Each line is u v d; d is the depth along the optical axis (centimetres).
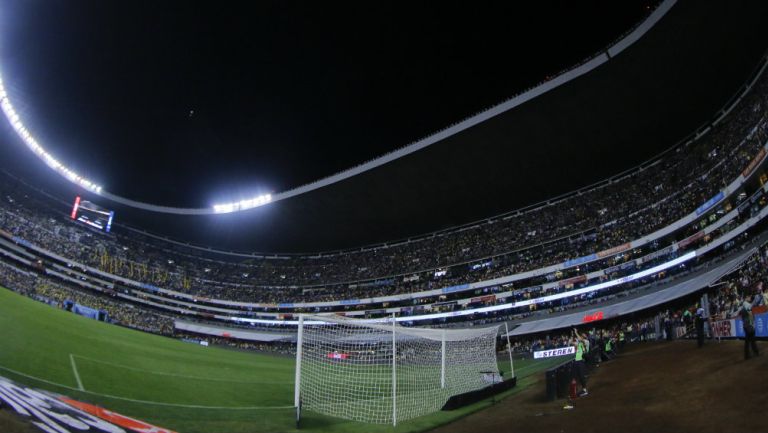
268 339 5597
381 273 5934
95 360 1645
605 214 4425
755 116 3133
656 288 3447
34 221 5281
